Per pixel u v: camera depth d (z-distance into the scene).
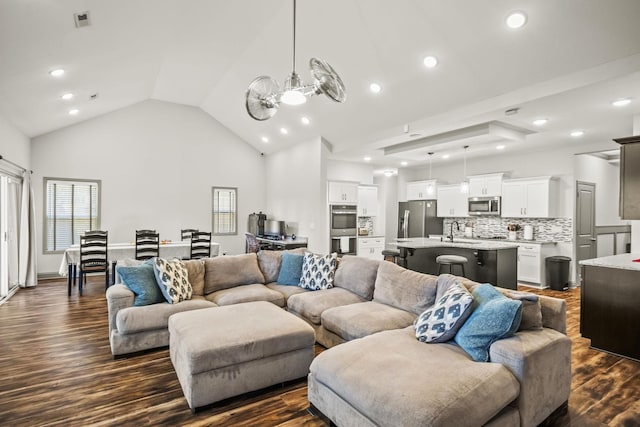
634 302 3.15
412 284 3.17
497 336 2.05
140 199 7.38
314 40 4.27
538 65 3.32
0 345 3.35
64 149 6.67
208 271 4.03
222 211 8.38
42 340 3.48
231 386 2.37
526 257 6.39
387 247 9.23
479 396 1.68
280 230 7.36
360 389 1.81
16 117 5.06
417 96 4.41
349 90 4.85
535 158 6.78
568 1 2.68
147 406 2.32
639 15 2.60
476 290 2.49
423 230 8.41
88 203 6.91
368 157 7.26
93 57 4.09
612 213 7.34
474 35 3.27
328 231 6.91
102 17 3.28
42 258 6.51
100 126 7.00
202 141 8.09
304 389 2.59
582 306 3.50
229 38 4.78
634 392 2.55
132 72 5.22
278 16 4.16
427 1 3.17
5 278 5.24
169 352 3.20
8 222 5.41
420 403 1.59
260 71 5.38
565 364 2.21
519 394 1.89
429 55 3.71
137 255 5.64
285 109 6.18
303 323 2.78
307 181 7.02
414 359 2.02
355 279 3.77
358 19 3.72
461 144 5.86
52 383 2.61
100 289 5.73
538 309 2.28
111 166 7.10
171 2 3.61
